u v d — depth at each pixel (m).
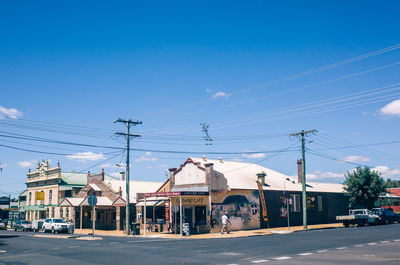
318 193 46.62
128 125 36.47
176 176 38.59
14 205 82.00
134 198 45.31
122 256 16.86
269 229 37.12
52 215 60.31
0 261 16.08
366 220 39.19
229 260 14.66
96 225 48.28
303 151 38.75
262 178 41.47
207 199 34.56
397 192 69.44
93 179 50.88
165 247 20.81
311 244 20.17
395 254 15.41
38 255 18.02
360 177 47.41
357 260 13.89
